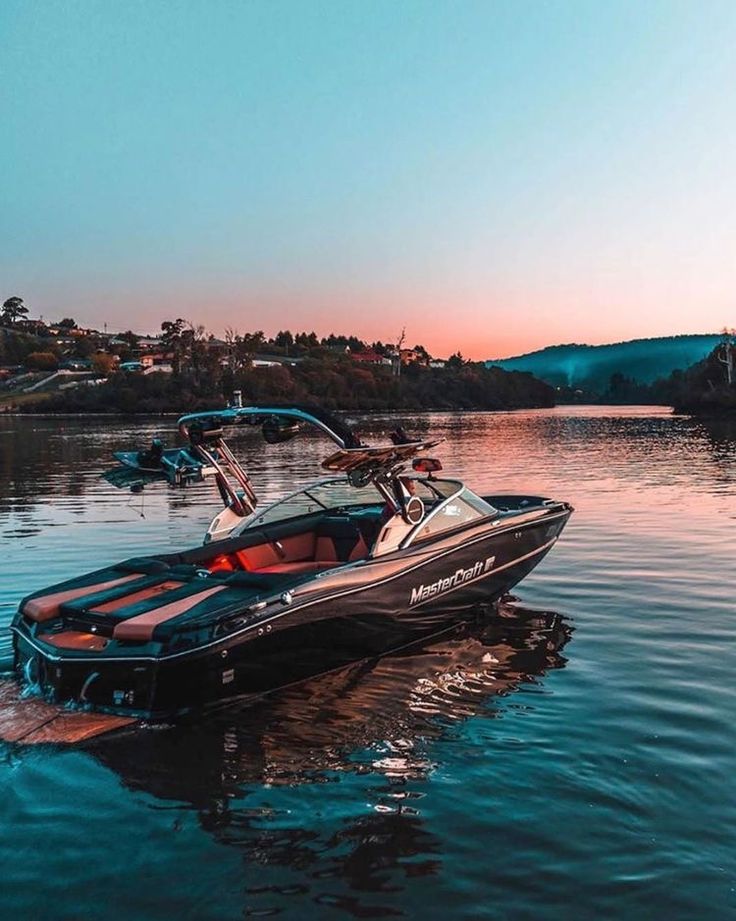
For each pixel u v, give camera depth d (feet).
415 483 29.86
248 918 12.47
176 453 27.22
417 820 15.33
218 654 19.85
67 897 13.03
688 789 16.42
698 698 21.33
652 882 13.29
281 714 20.51
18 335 593.42
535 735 19.11
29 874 13.66
